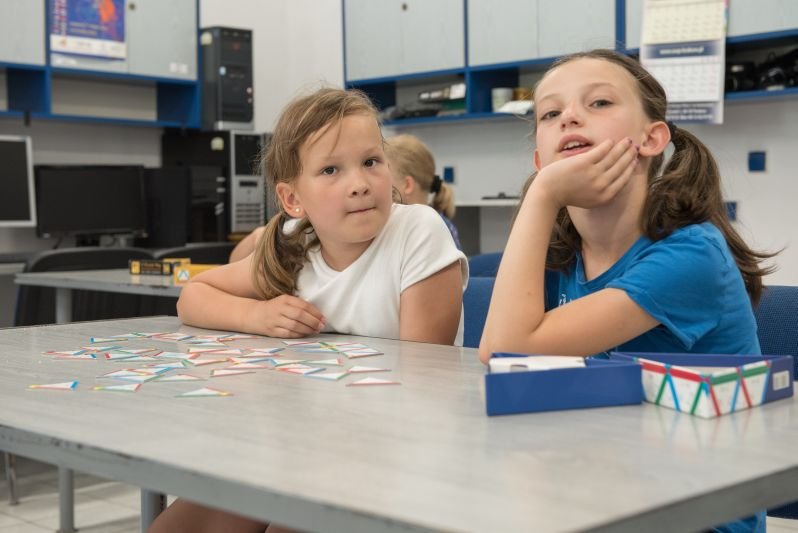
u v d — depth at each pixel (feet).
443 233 5.09
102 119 18.43
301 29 22.36
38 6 17.17
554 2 16.92
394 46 19.34
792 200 15.48
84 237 18.69
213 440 2.49
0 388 3.27
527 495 1.96
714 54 14.99
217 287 5.37
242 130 19.74
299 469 2.19
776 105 15.53
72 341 4.48
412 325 4.92
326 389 3.19
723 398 2.72
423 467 2.19
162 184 18.80
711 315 3.65
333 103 4.77
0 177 16.75
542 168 4.06
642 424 2.62
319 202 4.76
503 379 2.75
